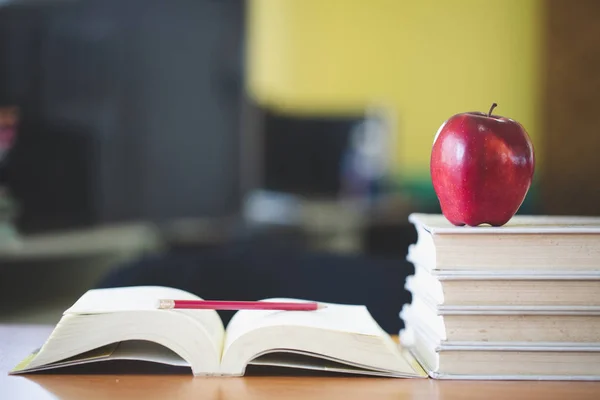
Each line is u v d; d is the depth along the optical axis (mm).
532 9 5133
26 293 2879
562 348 817
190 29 3748
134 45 3520
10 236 2949
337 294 1570
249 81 4598
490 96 5223
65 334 803
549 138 4512
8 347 956
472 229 822
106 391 754
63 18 3268
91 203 3352
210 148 3889
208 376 810
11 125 3115
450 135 856
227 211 3990
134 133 3535
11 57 3129
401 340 974
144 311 808
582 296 824
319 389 774
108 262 3256
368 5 5297
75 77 3307
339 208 4637
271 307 873
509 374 823
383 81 5309
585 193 4332
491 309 812
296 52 5305
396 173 5074
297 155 4621
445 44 5262
